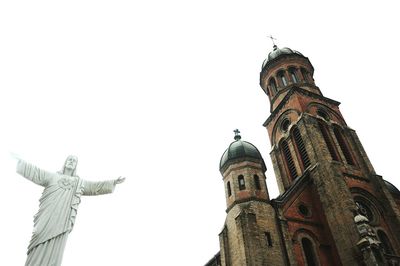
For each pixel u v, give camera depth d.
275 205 30.08
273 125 44.12
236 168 32.38
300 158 38.19
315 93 43.06
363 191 33.91
